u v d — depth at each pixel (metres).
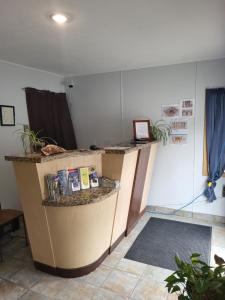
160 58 3.28
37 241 2.32
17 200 3.49
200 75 3.40
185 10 1.86
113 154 2.46
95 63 3.50
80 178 2.35
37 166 2.00
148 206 4.00
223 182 3.45
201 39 2.54
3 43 2.56
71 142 4.36
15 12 1.84
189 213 3.73
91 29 2.21
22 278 2.30
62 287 2.17
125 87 3.92
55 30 2.22
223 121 3.30
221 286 1.15
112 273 2.37
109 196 2.31
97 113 4.21
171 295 2.06
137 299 2.03
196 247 2.84
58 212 2.09
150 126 3.54
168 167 3.77
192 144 3.57
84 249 2.25
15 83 3.44
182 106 3.56
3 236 3.12
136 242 2.96
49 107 3.98
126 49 2.85
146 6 1.78
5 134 3.29
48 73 4.05
